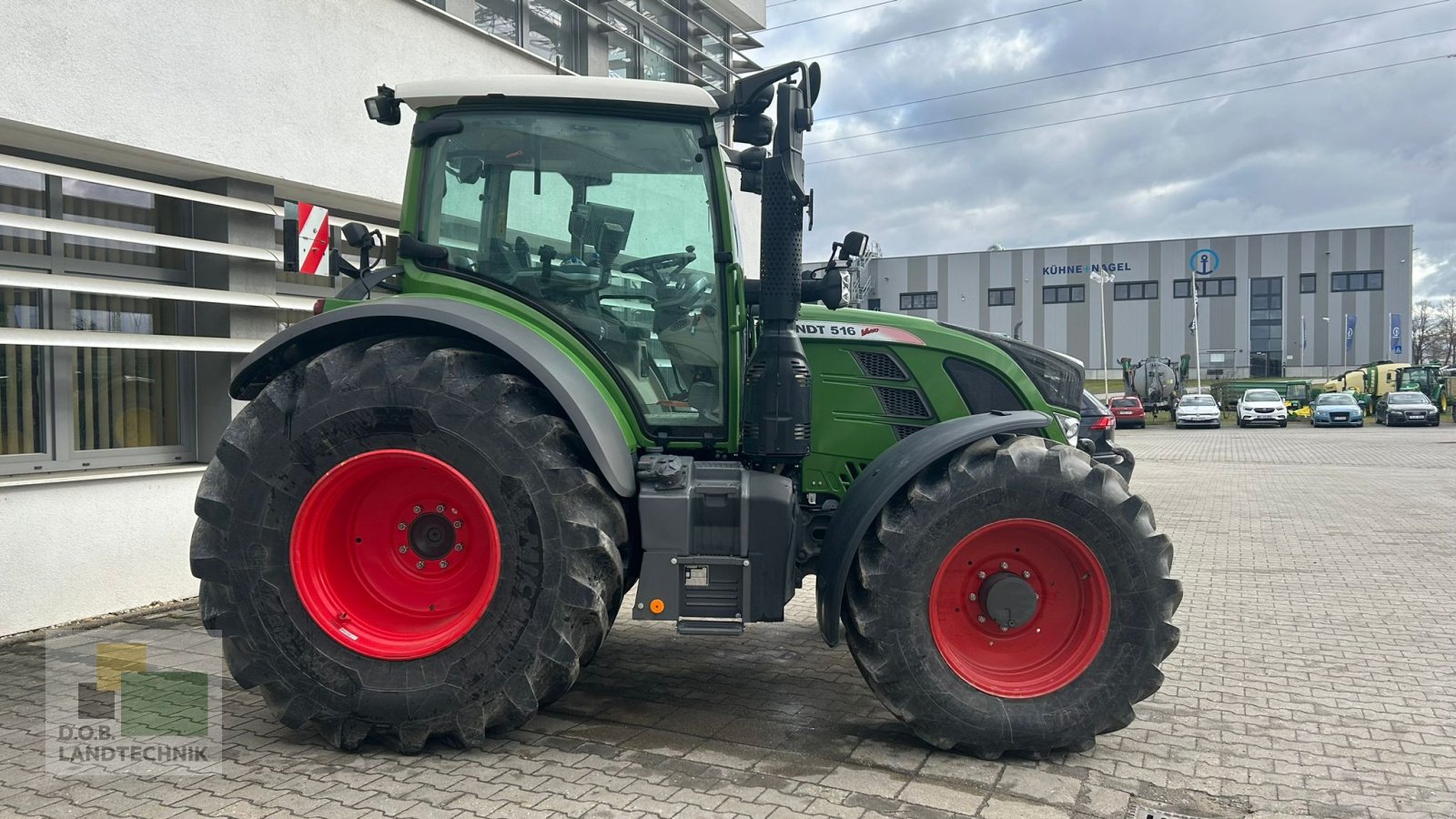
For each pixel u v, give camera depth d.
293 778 3.25
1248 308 56.50
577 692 4.26
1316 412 35.09
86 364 5.47
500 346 3.44
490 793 3.15
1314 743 3.77
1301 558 8.17
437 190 3.88
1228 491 13.78
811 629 5.45
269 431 3.45
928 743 3.57
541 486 3.36
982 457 3.58
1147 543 3.51
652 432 3.80
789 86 3.62
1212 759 3.59
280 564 3.44
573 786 3.21
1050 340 60.25
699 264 3.84
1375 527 10.06
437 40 7.49
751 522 3.56
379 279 3.85
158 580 5.63
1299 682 4.59
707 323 3.84
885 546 3.49
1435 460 19.72
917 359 4.30
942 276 62.41
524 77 3.76
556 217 3.84
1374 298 54.47
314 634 3.44
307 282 6.95
